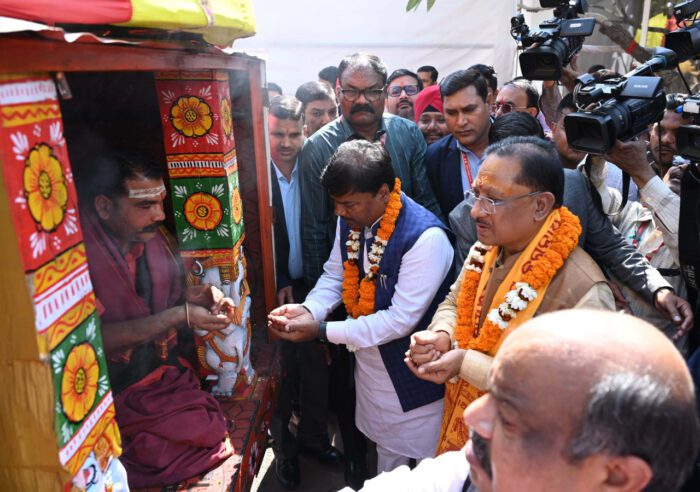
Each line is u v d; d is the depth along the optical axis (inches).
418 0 158.1
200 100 71.9
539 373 25.7
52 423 39.0
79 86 76.2
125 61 48.1
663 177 97.9
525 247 64.2
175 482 66.3
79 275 41.9
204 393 74.4
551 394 25.2
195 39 60.1
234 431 76.2
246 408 81.7
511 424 26.3
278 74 235.5
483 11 229.5
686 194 68.4
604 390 24.3
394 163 109.3
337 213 81.1
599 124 63.0
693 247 69.3
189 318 72.6
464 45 233.5
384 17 229.9
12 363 38.0
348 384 101.4
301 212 109.7
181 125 73.0
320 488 108.7
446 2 228.1
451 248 82.3
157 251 78.2
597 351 25.5
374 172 76.4
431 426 84.0
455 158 109.7
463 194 108.9
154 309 77.9
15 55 34.4
